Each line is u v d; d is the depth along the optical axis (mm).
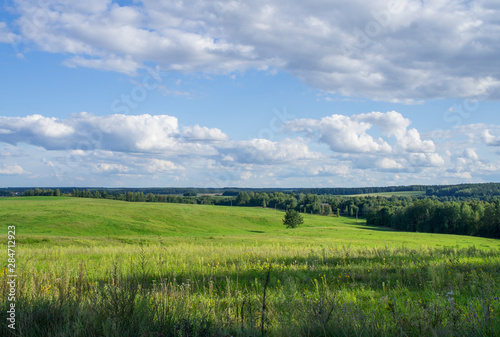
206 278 9039
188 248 18766
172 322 4219
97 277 8266
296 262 12531
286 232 68438
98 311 4320
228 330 4195
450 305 4738
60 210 81062
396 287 7492
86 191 139375
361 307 5414
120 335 3766
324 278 8703
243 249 17391
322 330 4141
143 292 5000
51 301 4836
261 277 9250
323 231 72500
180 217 91000
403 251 16000
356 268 10469
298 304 5250
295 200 148750
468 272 9180
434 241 50062
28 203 97875
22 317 4145
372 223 118625
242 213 109938
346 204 159500
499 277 8008
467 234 88062
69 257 14008
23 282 5637
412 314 4465
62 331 3869
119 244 27891
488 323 4012
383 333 4012
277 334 4117
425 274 8578
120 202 113250
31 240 26969
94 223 71000
